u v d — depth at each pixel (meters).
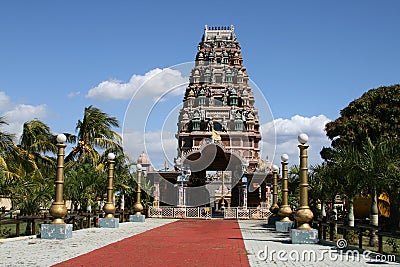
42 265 12.48
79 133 43.06
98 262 13.21
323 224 22.41
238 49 67.50
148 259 13.99
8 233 23.58
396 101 37.62
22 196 24.58
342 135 38.47
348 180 20.98
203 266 12.73
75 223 26.83
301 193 20.17
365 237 25.73
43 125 37.44
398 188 19.56
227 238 22.00
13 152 30.14
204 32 69.94
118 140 43.88
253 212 45.38
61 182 20.56
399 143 19.80
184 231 26.78
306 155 20.39
